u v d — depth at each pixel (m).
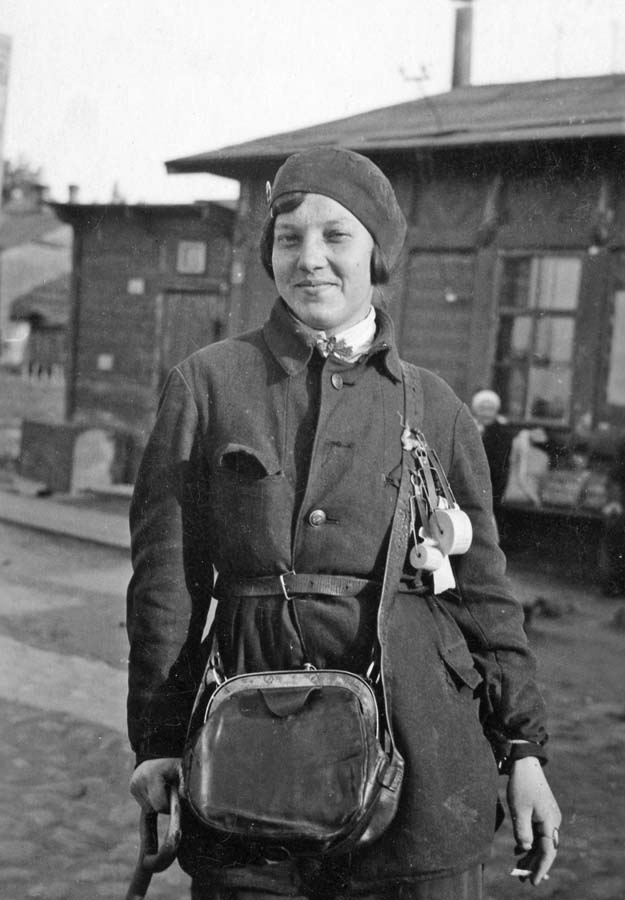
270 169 7.17
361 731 1.39
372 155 8.52
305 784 1.38
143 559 1.52
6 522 8.63
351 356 1.56
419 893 1.43
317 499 1.49
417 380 1.61
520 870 1.54
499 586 1.59
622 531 7.33
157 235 8.66
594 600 6.96
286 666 1.48
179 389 1.56
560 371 8.89
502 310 8.96
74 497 10.07
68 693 4.49
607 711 4.65
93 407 10.54
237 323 8.78
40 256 17.53
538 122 7.73
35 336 15.90
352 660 1.48
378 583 1.50
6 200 17.22
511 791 1.54
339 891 1.45
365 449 1.52
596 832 3.34
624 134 7.34
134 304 9.89
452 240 8.75
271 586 1.49
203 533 1.54
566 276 8.91
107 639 5.45
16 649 5.12
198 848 1.48
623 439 7.86
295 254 1.55
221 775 1.40
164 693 1.49
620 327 8.66
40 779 3.54
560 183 8.14
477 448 1.63
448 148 8.23
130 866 2.99
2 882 2.78
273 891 1.46
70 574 7.06
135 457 10.43
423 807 1.43
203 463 1.54
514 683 1.57
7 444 11.41
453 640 1.55
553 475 8.09
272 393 1.54
